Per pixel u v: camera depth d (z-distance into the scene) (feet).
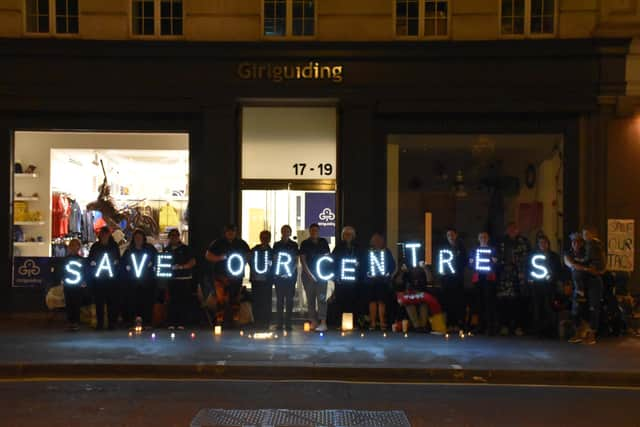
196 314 46.14
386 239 47.52
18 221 48.29
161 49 46.42
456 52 45.98
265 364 33.27
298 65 46.50
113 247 44.04
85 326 44.86
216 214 46.73
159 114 47.65
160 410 25.98
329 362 33.94
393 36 46.68
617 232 45.70
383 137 47.34
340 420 24.79
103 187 48.80
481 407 27.04
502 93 46.06
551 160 47.52
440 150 47.78
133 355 35.27
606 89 45.52
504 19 46.68
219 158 46.78
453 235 44.29
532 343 39.88
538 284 42.06
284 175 48.08
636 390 30.60
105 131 48.16
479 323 43.32
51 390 29.45
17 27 46.83
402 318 44.16
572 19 45.93
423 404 27.45
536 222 47.44
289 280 44.32
